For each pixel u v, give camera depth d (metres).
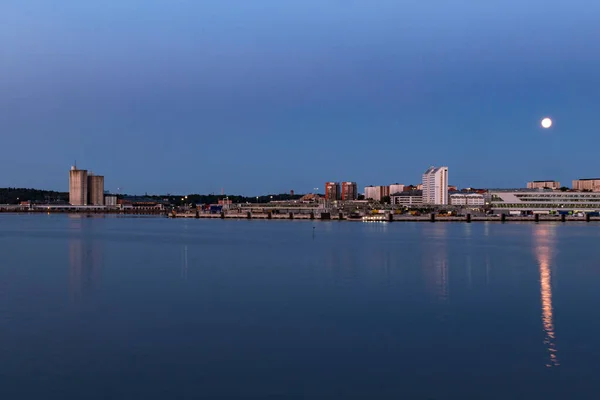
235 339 40.72
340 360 36.00
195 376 33.19
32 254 107.06
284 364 35.16
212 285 66.25
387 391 31.03
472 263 92.06
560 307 53.12
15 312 49.91
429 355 37.16
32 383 32.06
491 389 31.34
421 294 60.28
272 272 79.19
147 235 177.12
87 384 31.92
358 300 56.38
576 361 35.94
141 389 31.22
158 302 54.88
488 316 48.69
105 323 45.59
